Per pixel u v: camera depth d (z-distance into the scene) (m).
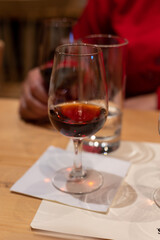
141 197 0.39
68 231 0.34
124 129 0.55
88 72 0.40
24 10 1.67
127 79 0.85
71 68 0.40
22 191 0.39
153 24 0.79
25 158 0.47
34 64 1.84
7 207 0.37
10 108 0.63
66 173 0.43
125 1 0.81
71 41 0.57
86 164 0.45
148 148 0.50
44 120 0.58
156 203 0.38
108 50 0.46
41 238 0.33
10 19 1.73
